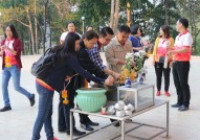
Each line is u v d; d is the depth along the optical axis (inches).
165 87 290.2
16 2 1128.2
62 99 187.6
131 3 943.0
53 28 1235.9
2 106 265.0
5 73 246.4
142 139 181.0
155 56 287.7
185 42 230.7
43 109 160.9
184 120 217.6
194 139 183.2
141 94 158.9
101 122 214.5
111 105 156.2
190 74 425.1
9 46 239.1
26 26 1229.1
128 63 169.3
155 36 1113.4
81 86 179.5
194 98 280.7
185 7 1153.4
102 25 1003.3
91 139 185.0
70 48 155.5
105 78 176.9
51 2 1160.2
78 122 214.7
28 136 193.0
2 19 1165.7
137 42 261.4
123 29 193.8
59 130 196.2
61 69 156.2
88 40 174.2
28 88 340.2
